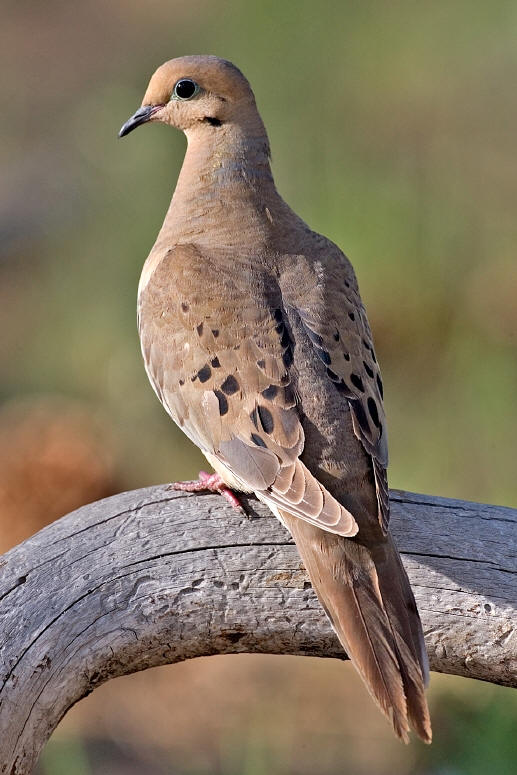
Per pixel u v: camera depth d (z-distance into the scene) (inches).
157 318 403.5
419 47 735.1
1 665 353.4
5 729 352.8
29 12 1189.7
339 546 348.5
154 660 370.6
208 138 443.5
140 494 386.3
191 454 692.7
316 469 363.6
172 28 943.7
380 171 703.1
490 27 736.3
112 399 717.3
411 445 660.7
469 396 667.4
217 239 422.0
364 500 361.1
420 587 371.9
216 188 435.2
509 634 367.9
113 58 1060.5
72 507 673.0
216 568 370.6
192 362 389.4
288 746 565.9
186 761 561.3
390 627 336.5
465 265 690.2
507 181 702.5
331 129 713.0
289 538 374.6
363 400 377.4
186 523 378.0
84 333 747.4
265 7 741.9
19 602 361.4
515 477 642.8
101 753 565.0
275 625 369.7
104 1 1144.8
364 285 686.5
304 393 372.5
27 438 691.4
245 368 380.2
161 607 366.6
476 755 520.1
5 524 666.2
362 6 740.0
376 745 563.2
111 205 771.4
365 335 399.2
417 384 679.1
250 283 397.7
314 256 414.3
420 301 684.7
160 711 592.7
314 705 589.6
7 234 870.4
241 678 607.8
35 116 1023.0
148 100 457.1
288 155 705.6
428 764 546.0
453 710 546.3
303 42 734.5
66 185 885.8
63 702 360.2
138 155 756.6
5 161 975.6
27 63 1103.6
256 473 364.5
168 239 435.5
